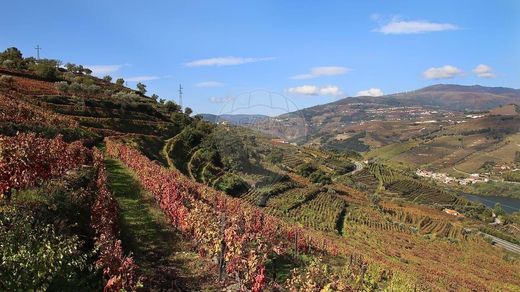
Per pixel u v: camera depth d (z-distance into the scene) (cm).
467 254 7362
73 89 6719
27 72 7462
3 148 1552
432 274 4953
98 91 7362
